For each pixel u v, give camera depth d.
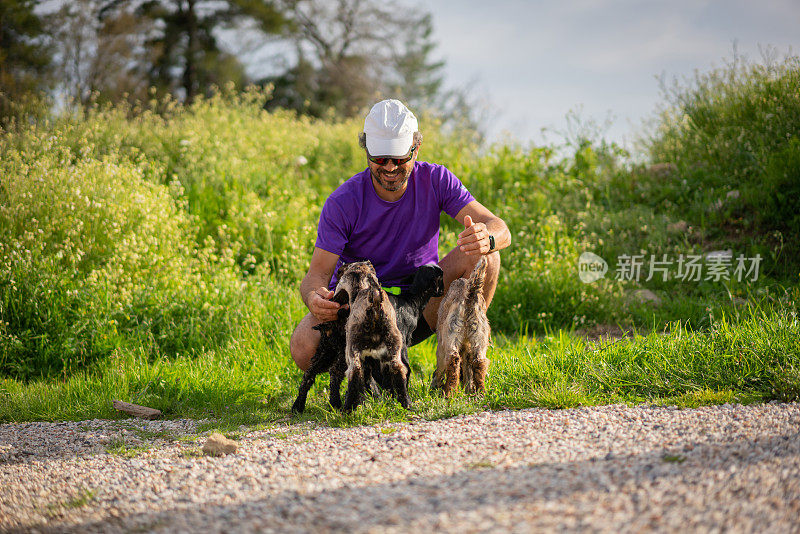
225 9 31.61
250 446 3.63
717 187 9.68
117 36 27.44
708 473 2.49
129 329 6.38
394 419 3.88
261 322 6.61
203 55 30.44
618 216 9.63
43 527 2.54
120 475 3.26
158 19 30.48
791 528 2.02
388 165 4.18
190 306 6.71
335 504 2.43
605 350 5.04
